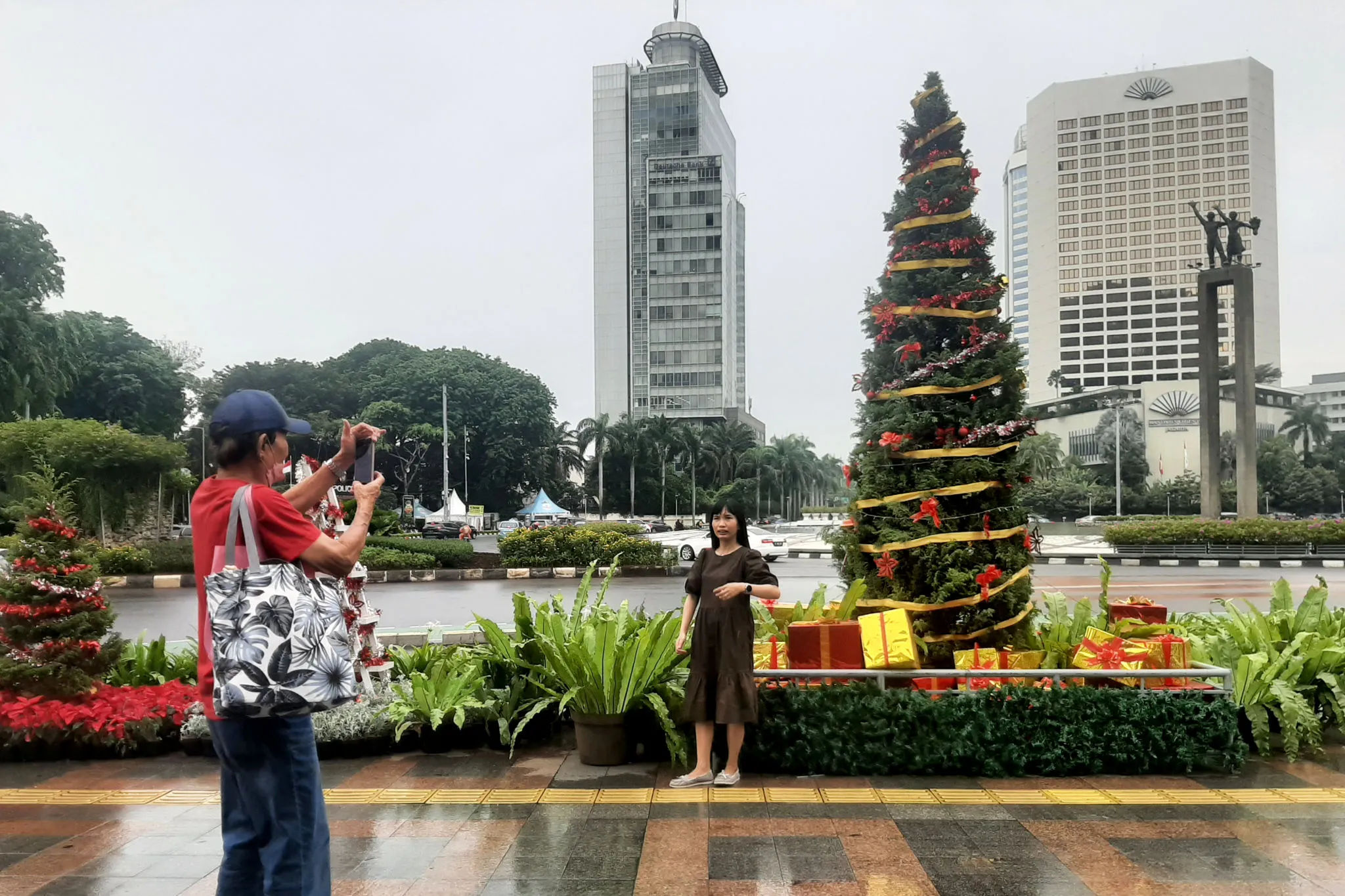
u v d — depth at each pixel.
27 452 21.95
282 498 2.42
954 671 4.82
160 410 49.91
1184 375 115.31
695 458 75.44
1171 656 5.05
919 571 5.57
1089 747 4.56
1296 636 5.42
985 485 5.39
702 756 4.40
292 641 2.23
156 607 14.38
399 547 21.27
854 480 6.15
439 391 63.56
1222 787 4.38
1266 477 77.69
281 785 2.37
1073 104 120.94
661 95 108.94
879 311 5.91
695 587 4.57
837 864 3.38
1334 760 4.87
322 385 61.16
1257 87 114.50
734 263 119.88
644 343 107.12
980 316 5.68
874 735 4.55
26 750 5.08
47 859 3.52
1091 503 75.06
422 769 4.79
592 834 3.72
